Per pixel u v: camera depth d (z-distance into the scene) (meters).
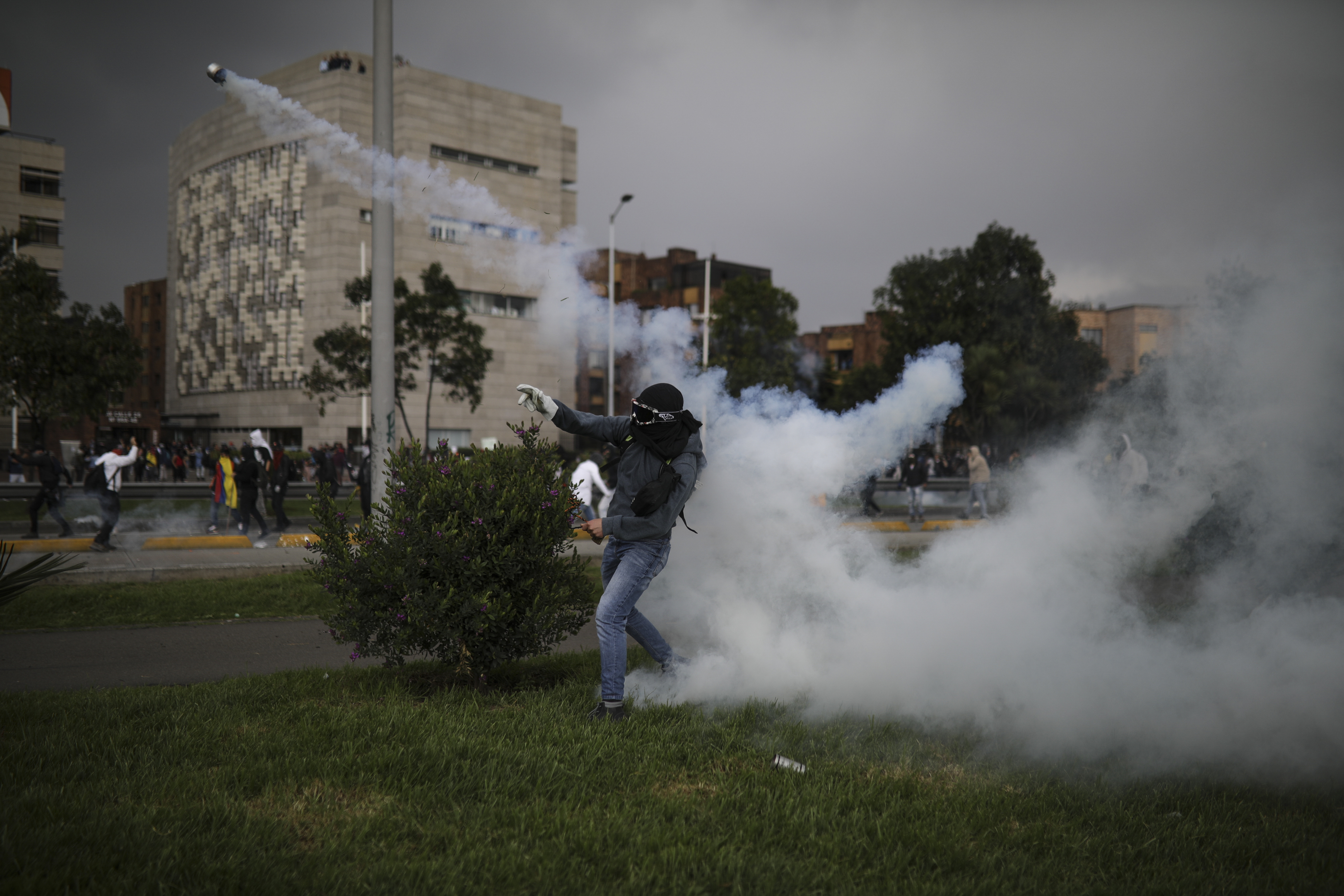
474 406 33.38
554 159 55.81
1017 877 3.04
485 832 3.28
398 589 5.08
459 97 52.16
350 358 31.64
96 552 12.41
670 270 79.12
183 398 62.19
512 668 5.95
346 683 5.46
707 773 3.97
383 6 10.95
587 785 3.71
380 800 3.58
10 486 23.08
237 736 4.28
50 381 29.47
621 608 4.68
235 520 18.27
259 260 55.25
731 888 2.92
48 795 3.44
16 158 51.19
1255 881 3.01
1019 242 36.66
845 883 2.96
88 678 5.92
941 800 3.66
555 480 5.49
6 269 29.66
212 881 2.83
